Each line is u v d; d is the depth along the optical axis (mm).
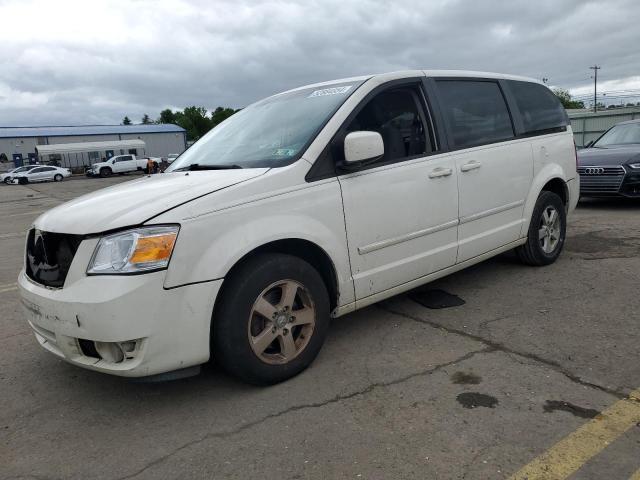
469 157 4309
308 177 3318
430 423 2750
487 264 5613
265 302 3094
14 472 2568
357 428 2748
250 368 3068
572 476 2293
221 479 2418
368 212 3588
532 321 4035
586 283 4848
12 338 4371
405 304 4559
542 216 5227
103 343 2779
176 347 2805
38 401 3268
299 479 2383
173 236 2758
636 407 2787
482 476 2324
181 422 2918
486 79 4777
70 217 2979
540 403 2879
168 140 72812
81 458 2652
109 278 2691
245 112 4531
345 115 3598
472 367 3342
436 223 4047
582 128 26562
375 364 3463
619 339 3627
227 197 2979
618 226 7371
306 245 3359
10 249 9227
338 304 3531
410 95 4086
